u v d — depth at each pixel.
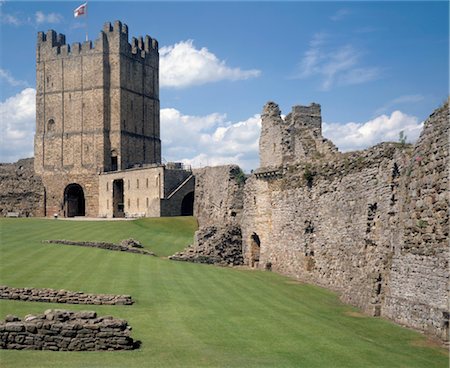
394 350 24.86
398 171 33.12
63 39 131.38
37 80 129.38
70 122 125.81
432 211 27.44
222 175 84.12
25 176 125.44
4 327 23.59
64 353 23.20
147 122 132.50
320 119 57.81
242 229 64.06
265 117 59.84
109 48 125.12
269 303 35.97
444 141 26.72
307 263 47.59
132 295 36.34
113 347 23.91
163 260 58.16
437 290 26.59
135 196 108.69
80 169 123.81
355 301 35.69
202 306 34.03
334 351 24.61
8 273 41.75
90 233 75.81
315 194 46.66
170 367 21.80
